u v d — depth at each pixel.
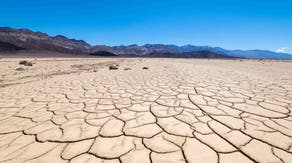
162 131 2.00
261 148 1.64
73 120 2.36
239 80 5.34
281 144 1.70
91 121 2.31
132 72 7.67
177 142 1.76
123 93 3.79
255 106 2.82
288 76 6.51
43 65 11.80
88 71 8.45
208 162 1.45
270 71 8.47
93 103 3.10
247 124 2.15
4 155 1.61
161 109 2.73
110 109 2.77
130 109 2.75
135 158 1.52
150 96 3.50
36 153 1.63
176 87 4.31
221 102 3.05
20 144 1.78
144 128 2.08
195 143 1.74
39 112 2.69
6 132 2.04
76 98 3.44
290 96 3.43
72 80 5.54
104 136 1.91
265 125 2.12
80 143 1.78
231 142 1.75
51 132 2.02
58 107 2.91
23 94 3.79
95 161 1.50
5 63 11.61
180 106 2.85
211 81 5.14
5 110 2.79
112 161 1.49
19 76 6.66
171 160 1.49
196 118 2.35
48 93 3.86
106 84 4.83
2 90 4.17
